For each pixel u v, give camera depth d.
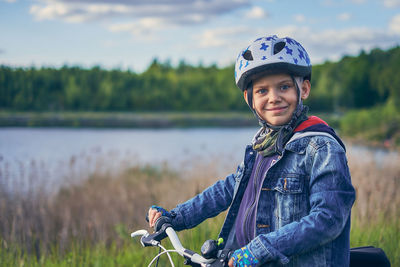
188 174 10.57
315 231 1.21
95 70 120.19
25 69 106.50
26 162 14.21
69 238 4.68
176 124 74.56
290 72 1.35
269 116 1.40
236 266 1.23
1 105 101.12
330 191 1.24
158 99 120.62
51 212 6.10
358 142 30.59
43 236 4.76
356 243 3.50
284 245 1.21
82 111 108.62
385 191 5.07
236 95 125.00
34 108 102.12
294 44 1.37
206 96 125.19
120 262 3.65
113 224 5.64
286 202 1.33
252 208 1.45
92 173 11.05
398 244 3.43
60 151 24.22
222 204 1.66
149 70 167.50
